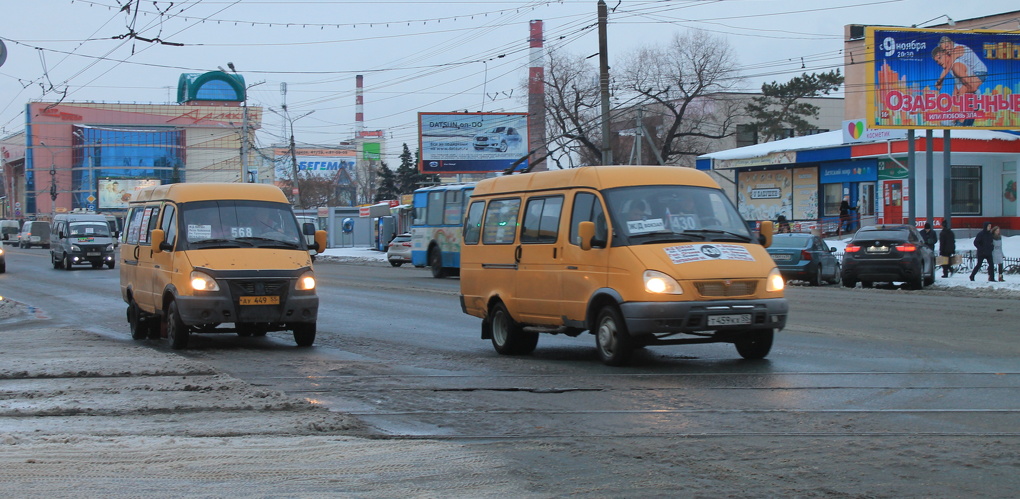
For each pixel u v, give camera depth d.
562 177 11.61
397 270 39.22
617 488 5.49
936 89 34.84
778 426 7.24
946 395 8.49
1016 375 9.61
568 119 60.06
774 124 68.06
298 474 5.83
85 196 109.44
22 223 88.62
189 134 112.94
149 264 14.70
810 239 26.33
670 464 6.05
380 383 9.93
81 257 41.66
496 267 12.51
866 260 24.61
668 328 9.89
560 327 11.38
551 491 5.43
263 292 13.25
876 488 5.42
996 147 41.03
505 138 62.28
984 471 5.78
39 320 19.64
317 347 13.84
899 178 40.53
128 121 111.00
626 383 9.46
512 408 8.30
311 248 14.51
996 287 23.84
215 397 8.78
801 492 5.35
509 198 12.52
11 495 5.32
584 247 10.49
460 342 14.06
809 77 68.81
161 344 14.65
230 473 5.85
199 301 13.04
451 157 61.53
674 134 58.41
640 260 10.12
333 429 7.37
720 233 10.69
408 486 5.54
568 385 9.45
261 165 112.06
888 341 12.69
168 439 6.91
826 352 11.66
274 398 8.72
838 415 7.64
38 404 8.48
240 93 115.12
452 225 31.39
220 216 13.95
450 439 7.07
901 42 34.56
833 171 44.12
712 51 57.41
